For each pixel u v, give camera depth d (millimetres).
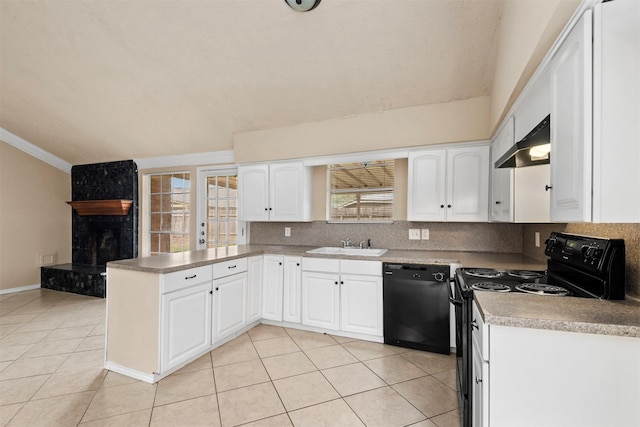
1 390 2135
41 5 2578
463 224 3164
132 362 2311
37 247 5094
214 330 2705
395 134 3154
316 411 1906
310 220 3744
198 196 4559
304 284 3166
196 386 2180
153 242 4973
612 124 1037
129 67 3117
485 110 2809
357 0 2223
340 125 3404
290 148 3654
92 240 5324
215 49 2783
